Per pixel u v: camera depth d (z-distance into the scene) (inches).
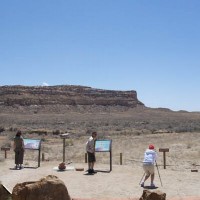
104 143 803.4
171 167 1017.5
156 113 6756.9
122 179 694.5
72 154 1332.4
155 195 433.1
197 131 2598.4
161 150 860.0
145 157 631.2
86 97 7116.1
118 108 7135.8
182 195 562.6
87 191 593.0
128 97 7544.3
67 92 7037.4
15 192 414.3
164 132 2564.0
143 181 632.4
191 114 6756.9
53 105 6673.2
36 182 422.9
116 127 3479.3
